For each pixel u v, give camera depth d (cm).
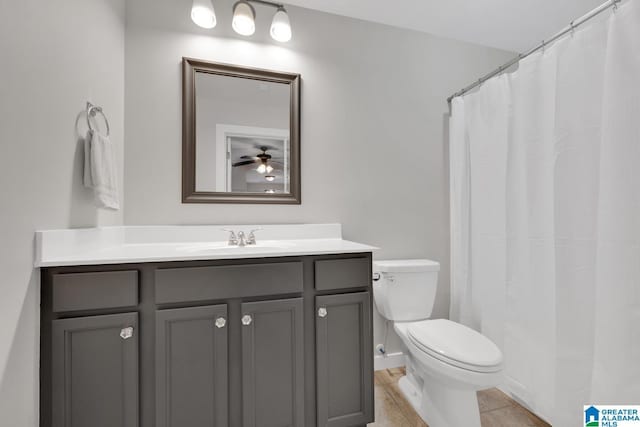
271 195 163
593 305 113
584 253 115
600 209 106
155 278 98
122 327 93
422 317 165
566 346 120
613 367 101
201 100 154
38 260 85
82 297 90
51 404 86
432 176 197
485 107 165
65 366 88
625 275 100
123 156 141
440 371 116
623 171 101
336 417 117
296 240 163
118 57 135
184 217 150
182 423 99
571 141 119
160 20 147
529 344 139
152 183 145
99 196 107
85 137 109
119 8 136
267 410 108
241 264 108
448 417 122
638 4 98
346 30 179
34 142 84
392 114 188
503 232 155
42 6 87
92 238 113
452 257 195
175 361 99
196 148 152
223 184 156
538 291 136
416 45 194
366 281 126
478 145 170
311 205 171
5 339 74
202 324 102
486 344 123
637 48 99
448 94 200
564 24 186
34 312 85
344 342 121
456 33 196
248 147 160
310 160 171
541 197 135
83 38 108
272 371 110
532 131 138
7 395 74
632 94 100
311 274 118
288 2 166
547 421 130
